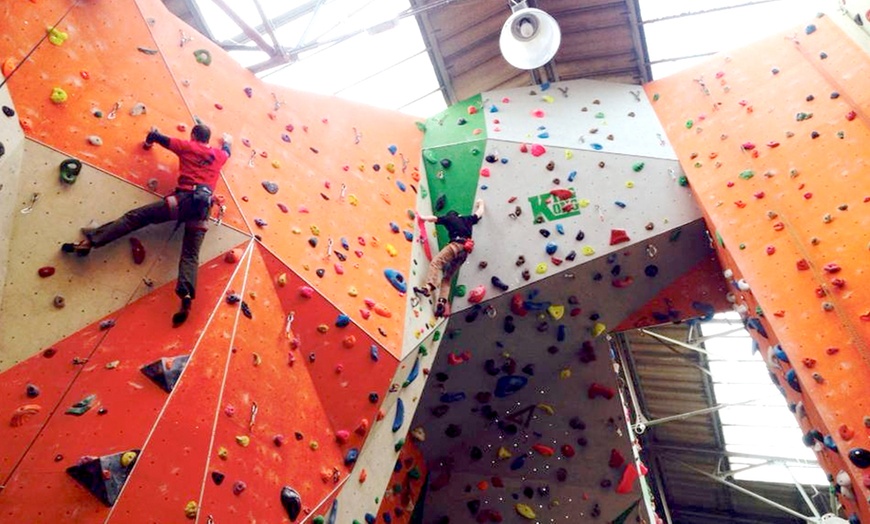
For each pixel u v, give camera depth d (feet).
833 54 26.89
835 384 20.61
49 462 13.74
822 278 22.47
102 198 17.17
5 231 15.21
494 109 33.06
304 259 20.81
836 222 23.16
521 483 30.91
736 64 31.01
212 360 16.90
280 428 18.16
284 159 22.95
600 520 29.66
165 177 18.60
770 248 24.38
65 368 15.21
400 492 29.76
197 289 17.85
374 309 22.29
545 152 30.48
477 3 33.40
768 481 51.08
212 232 18.90
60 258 16.05
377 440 21.91
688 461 52.90
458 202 30.30
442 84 36.73
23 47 16.76
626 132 31.37
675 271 29.55
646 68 35.81
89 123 17.60
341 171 25.45
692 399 49.26
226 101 22.08
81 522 13.26
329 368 20.44
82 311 16.10
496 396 31.14
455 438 31.78
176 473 14.92
